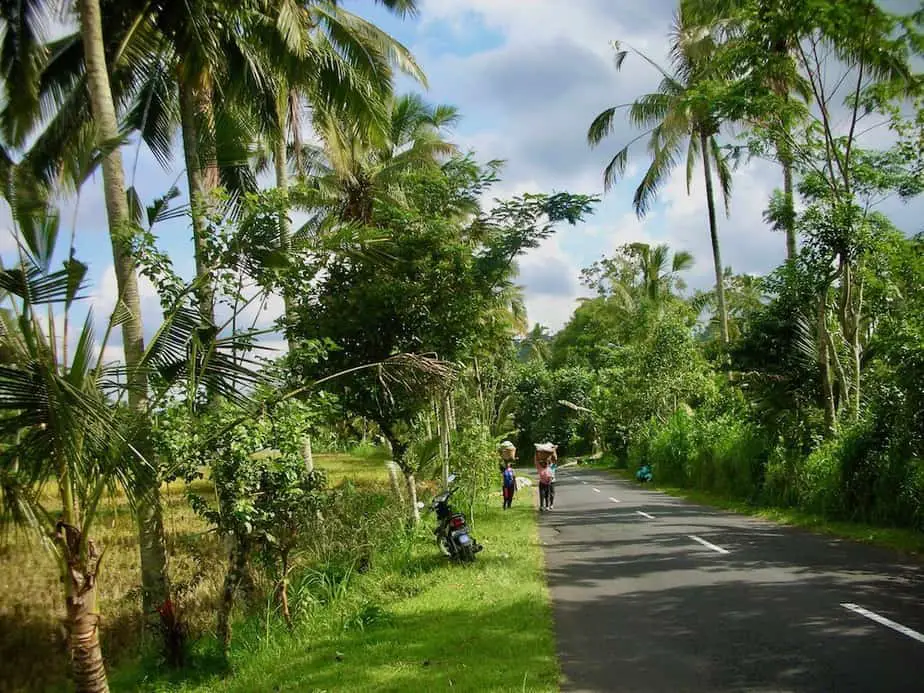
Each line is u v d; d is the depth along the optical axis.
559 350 67.12
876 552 10.55
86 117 12.77
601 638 6.73
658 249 41.31
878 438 13.27
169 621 7.62
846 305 15.80
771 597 7.98
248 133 12.93
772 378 16.95
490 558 11.18
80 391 5.90
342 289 12.67
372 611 7.97
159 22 11.07
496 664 6.04
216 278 8.12
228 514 7.32
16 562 13.59
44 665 8.34
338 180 18.48
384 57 15.13
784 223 16.00
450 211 14.64
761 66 14.70
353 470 31.64
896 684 5.23
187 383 7.65
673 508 18.09
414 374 10.02
